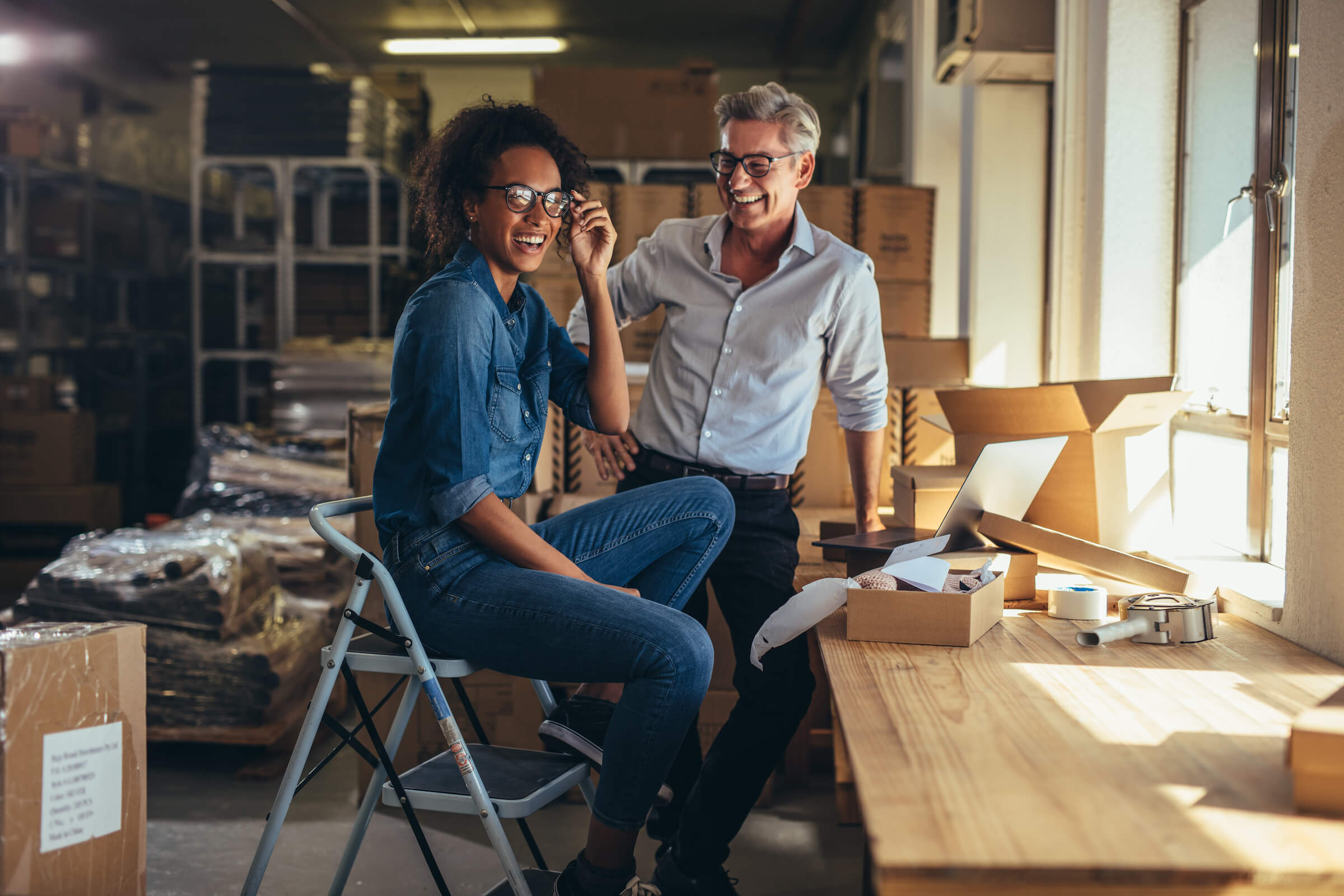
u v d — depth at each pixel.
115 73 8.34
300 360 5.34
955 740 1.13
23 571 5.02
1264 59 2.13
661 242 2.13
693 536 1.86
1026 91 3.38
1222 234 2.37
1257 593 1.77
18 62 6.99
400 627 1.57
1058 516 2.12
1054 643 1.54
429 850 1.60
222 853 2.32
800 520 2.91
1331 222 1.48
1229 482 2.35
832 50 8.05
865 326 2.04
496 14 7.32
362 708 1.62
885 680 1.34
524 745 2.66
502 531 1.57
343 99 5.88
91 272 6.72
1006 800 0.97
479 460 1.57
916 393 3.15
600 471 2.15
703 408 2.05
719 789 1.88
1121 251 2.62
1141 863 0.84
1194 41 2.51
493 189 1.64
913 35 4.57
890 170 5.82
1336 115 1.47
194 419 7.04
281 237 5.95
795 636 1.62
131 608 2.86
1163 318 2.62
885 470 3.16
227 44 7.97
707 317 2.05
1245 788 1.00
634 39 7.91
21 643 1.40
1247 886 0.83
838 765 2.43
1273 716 1.22
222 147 5.88
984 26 2.97
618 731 1.51
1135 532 2.13
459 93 8.75
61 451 5.18
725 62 8.51
